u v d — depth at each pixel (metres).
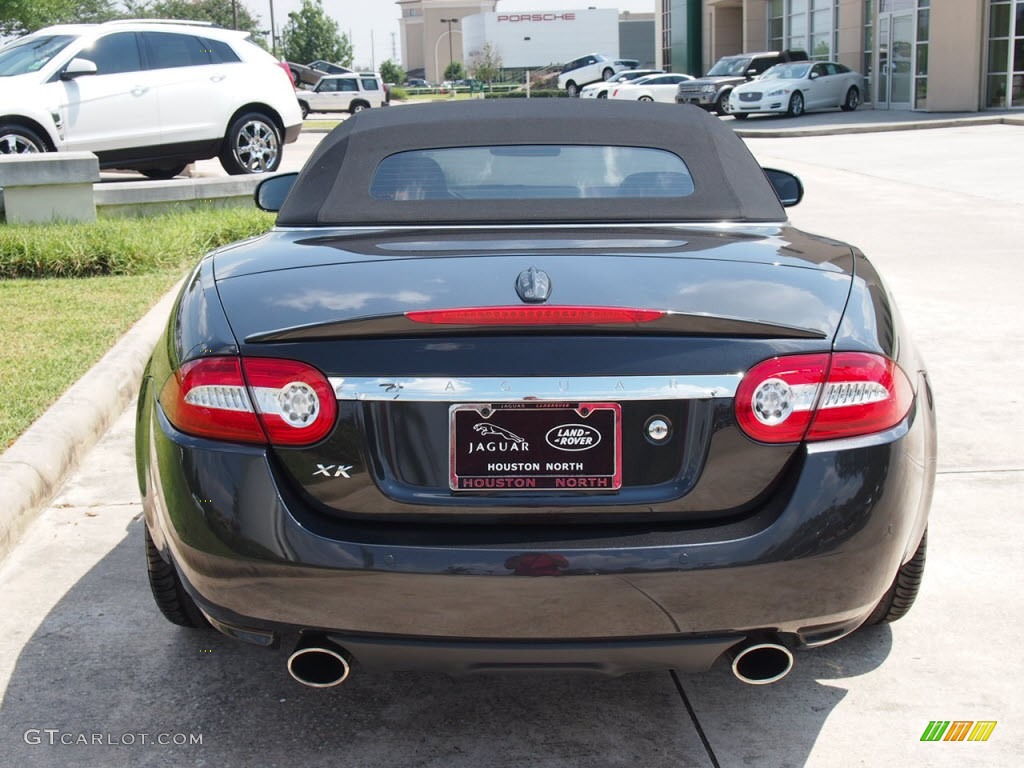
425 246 2.71
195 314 2.44
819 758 2.51
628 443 2.17
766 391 2.18
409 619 2.18
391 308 2.24
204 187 11.12
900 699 2.74
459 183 3.13
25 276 8.55
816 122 28.11
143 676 2.90
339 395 2.17
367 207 3.08
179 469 2.28
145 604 3.31
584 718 2.70
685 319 2.14
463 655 2.21
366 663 2.28
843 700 2.74
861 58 34.34
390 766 2.50
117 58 11.73
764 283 2.39
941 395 5.31
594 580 2.12
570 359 2.15
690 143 3.24
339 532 2.18
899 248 9.41
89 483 4.38
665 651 2.21
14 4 31.92
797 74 31.61
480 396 2.15
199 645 3.06
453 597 2.15
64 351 5.88
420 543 2.15
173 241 9.09
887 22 32.44
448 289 2.32
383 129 3.28
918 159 17.73
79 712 2.73
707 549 2.14
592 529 2.18
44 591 3.40
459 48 135.00
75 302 7.37
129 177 15.27
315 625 2.22
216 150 12.55
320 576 2.17
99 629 3.15
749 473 2.19
